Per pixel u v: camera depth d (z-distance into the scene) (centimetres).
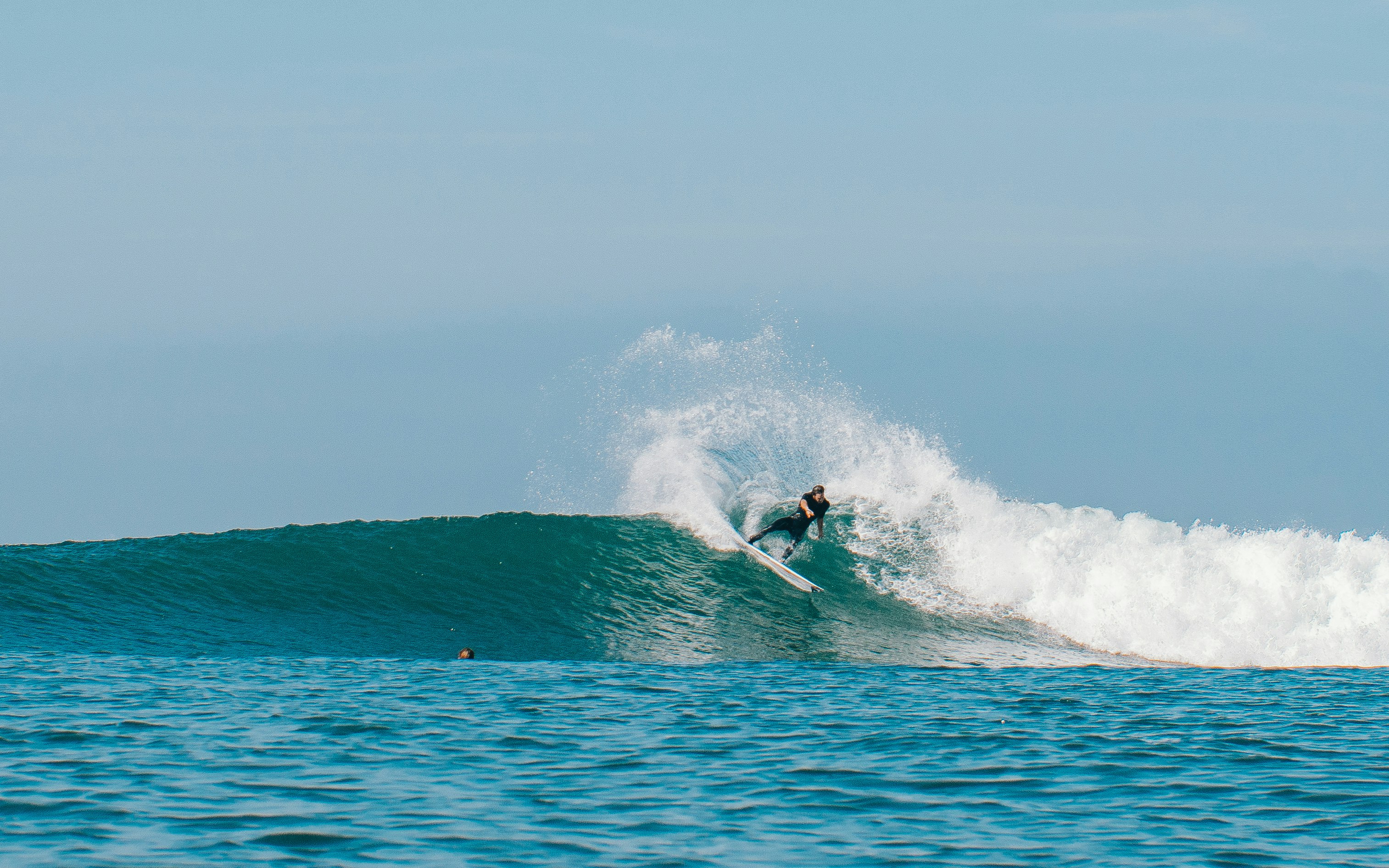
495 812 3061
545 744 4038
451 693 5253
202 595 7675
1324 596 7825
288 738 4019
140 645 6694
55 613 7119
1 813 2906
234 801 3088
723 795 3297
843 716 4741
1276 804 3231
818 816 3077
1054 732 4375
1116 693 5572
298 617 7488
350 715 4547
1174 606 7838
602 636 7400
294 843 2720
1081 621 7875
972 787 3422
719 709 4888
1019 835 2903
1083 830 2955
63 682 5241
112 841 2688
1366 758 3884
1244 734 4353
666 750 3953
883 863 2653
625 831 2889
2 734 3919
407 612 7675
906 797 3291
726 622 7719
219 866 2523
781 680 5966
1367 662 7544
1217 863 2677
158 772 3406
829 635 7512
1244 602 7819
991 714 4816
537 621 7631
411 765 3622
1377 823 3027
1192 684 5941
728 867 2605
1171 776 3591
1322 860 2706
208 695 4988
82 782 3247
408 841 2756
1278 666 7488
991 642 7550
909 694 5475
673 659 6906
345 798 3161
